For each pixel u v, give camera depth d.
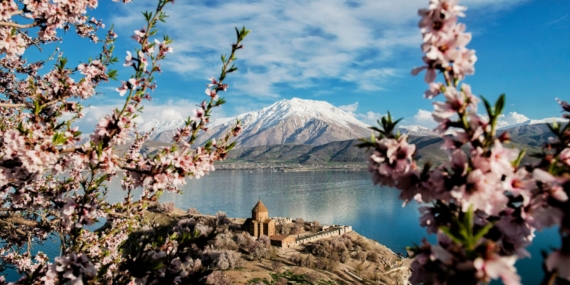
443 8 2.37
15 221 8.80
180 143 5.90
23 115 8.50
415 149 2.31
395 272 55.06
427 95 2.46
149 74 5.44
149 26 5.35
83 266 4.21
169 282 4.19
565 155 2.32
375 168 2.50
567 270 1.70
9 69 8.66
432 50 2.31
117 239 7.50
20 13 5.30
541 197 2.06
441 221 2.43
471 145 2.20
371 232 83.00
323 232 70.69
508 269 1.76
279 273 47.53
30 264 9.47
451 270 1.88
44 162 4.32
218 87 5.39
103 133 4.72
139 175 5.13
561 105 2.88
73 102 5.91
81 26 8.35
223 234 59.31
